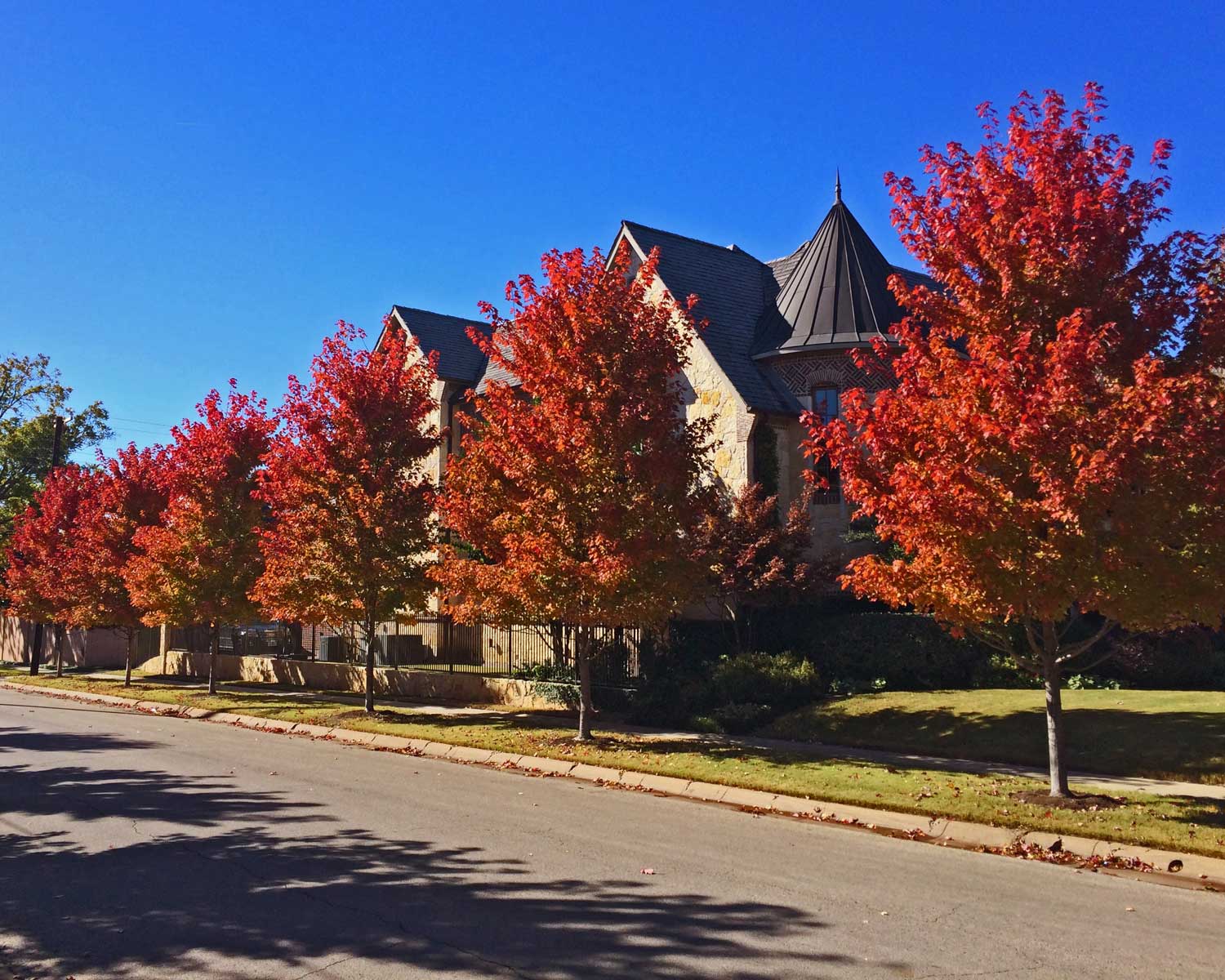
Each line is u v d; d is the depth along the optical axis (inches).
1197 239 384.5
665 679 708.7
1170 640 641.0
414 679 898.1
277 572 772.6
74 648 1585.9
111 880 294.5
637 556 545.6
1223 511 341.1
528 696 788.6
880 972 217.5
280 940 238.5
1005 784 429.7
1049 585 364.2
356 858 319.9
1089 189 386.6
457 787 466.0
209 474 959.0
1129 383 371.6
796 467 844.0
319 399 759.7
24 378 1943.9
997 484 377.1
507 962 222.5
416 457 780.0
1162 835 336.2
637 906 266.7
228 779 485.1
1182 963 226.1
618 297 583.2
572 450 560.1
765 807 424.2
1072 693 598.9
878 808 397.4
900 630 687.1
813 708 627.8
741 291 973.2
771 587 692.7
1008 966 222.4
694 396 854.5
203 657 1266.0
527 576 565.9
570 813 403.5
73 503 1293.1
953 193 406.6
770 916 257.9
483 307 593.6
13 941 240.1
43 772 509.4
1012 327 393.1
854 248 898.1
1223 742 459.8
